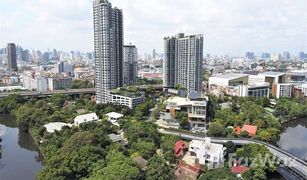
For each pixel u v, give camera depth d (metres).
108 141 148.00
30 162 155.50
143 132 160.75
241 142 162.50
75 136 140.12
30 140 195.00
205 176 114.75
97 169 112.31
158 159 125.12
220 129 179.25
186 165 135.12
